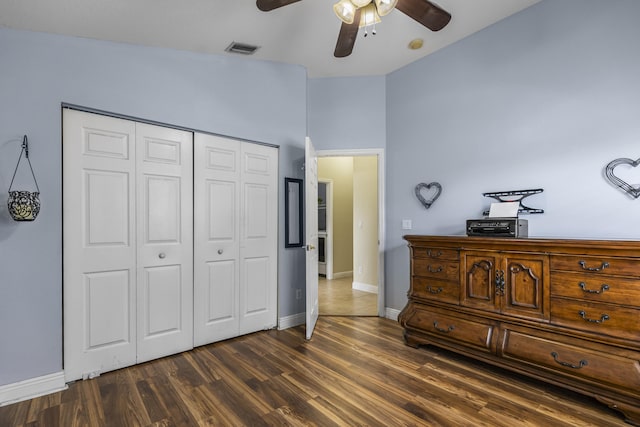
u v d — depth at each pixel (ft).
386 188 12.90
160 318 9.04
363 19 6.64
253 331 11.00
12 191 6.72
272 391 7.26
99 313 8.07
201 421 6.22
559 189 8.31
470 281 8.42
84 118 7.92
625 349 6.10
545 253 7.09
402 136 12.27
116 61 8.34
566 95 8.20
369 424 6.09
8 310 6.93
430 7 6.44
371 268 17.33
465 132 10.36
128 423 6.17
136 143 8.66
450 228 10.78
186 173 9.51
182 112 9.39
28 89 7.19
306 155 10.37
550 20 8.45
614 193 7.45
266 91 11.20
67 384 7.61
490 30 9.70
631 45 7.23
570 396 6.99
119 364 8.34
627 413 6.03
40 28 7.30
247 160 10.82
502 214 8.76
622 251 6.08
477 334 8.14
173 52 9.30
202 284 9.84
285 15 8.36
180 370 8.30
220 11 7.92
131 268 8.55
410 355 9.16
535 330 7.27
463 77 10.38
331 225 20.85
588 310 6.50
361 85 12.96
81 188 7.86
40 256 7.28
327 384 7.55
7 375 6.91
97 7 7.06
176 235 9.32
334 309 13.99
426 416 6.32
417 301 9.73
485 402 6.79
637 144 7.16
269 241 11.40
